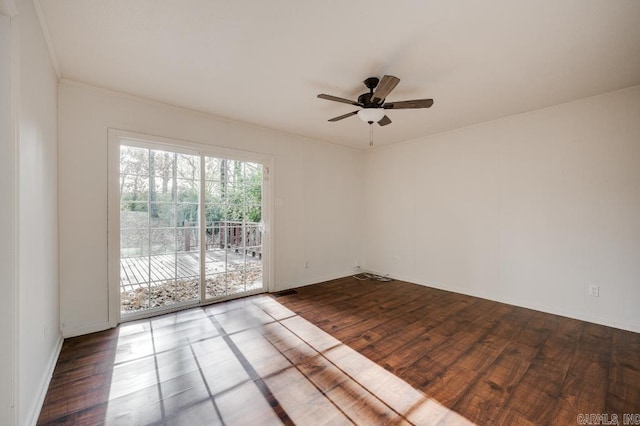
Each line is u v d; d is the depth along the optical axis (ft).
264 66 8.08
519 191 11.79
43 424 5.23
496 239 12.49
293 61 7.80
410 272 15.89
